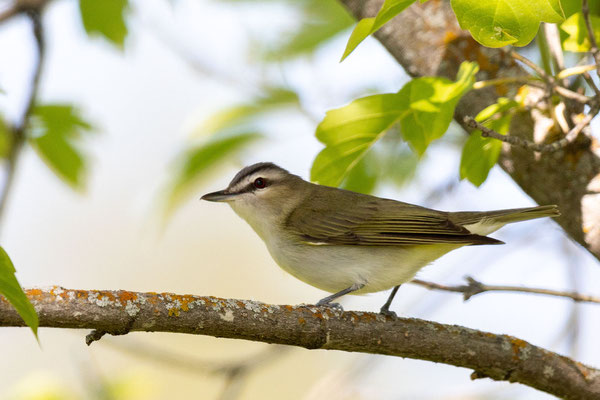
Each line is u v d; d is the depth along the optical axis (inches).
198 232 775.7
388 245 395.2
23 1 449.4
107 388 462.9
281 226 419.2
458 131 509.0
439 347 309.6
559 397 323.6
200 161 456.1
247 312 279.0
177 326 264.5
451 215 397.7
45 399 472.7
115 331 257.9
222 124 458.9
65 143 497.4
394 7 265.7
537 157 353.7
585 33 328.8
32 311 210.4
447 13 383.6
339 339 298.4
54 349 654.5
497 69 367.6
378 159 480.7
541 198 358.0
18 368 645.9
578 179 345.4
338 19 515.8
